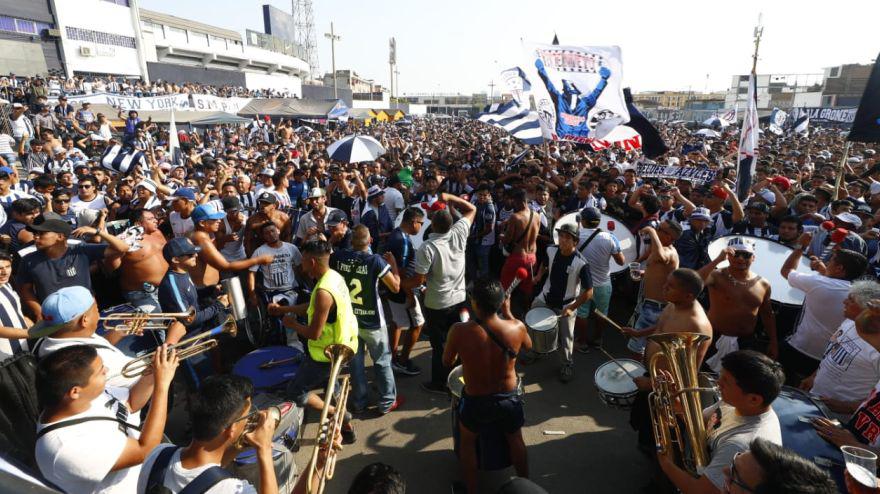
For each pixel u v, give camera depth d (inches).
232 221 237.9
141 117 876.6
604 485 149.6
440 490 148.1
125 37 1609.3
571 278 203.8
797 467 68.0
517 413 134.1
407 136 1555.1
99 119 673.0
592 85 330.0
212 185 366.3
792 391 118.6
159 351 107.6
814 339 163.3
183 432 173.0
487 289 129.6
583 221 226.1
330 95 2353.6
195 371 176.6
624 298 296.7
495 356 130.6
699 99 3644.2
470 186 443.8
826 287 158.7
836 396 132.3
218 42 2500.0
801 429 104.0
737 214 266.4
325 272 153.9
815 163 573.0
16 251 225.1
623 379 148.1
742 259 163.5
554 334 186.2
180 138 763.4
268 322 210.8
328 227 237.5
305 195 399.9
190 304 179.6
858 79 2287.2
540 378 211.2
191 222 256.7
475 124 2418.8
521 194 248.5
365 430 176.1
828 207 306.7
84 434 90.4
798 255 188.5
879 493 74.5
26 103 733.3
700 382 126.5
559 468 157.0
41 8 1342.3
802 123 1300.4
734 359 92.1
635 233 275.1
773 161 598.9
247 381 91.6
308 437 171.8
